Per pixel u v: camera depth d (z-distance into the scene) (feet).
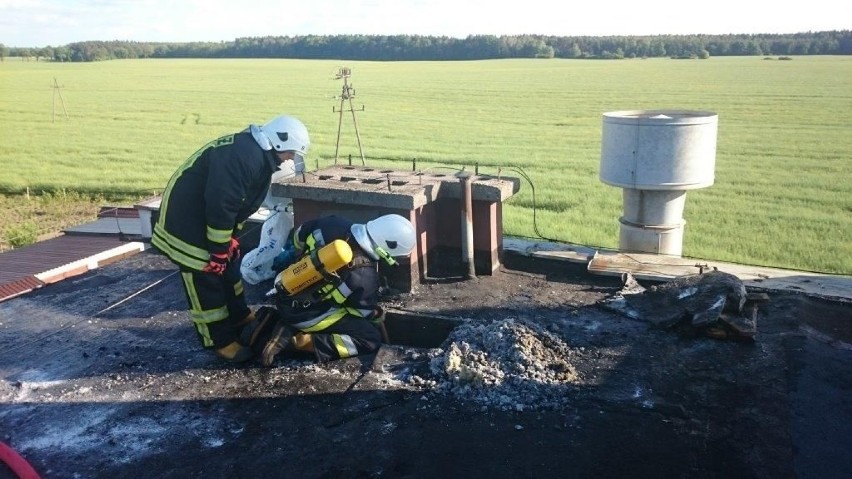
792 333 15.66
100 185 52.24
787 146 61.41
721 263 21.36
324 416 13.26
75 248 25.49
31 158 64.13
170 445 12.59
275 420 13.23
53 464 12.16
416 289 19.27
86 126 82.89
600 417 12.71
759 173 51.96
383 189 18.66
